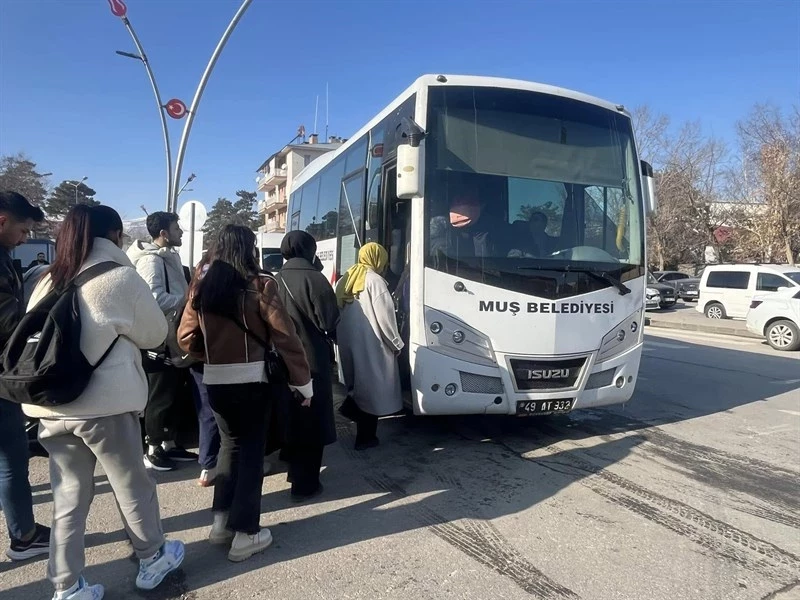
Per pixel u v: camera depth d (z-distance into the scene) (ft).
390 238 19.54
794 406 24.44
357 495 14.60
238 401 10.93
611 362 18.29
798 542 12.35
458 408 16.80
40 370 8.27
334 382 28.94
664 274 111.34
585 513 13.64
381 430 20.26
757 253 113.19
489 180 17.58
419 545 11.97
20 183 140.67
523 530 12.71
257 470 11.40
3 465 10.80
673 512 13.76
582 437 19.66
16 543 11.10
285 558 11.40
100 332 8.92
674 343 46.73
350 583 10.53
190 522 12.91
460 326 16.67
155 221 15.08
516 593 10.27
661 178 128.26
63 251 9.19
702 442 19.25
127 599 9.96
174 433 16.07
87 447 9.43
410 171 16.26
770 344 43.65
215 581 10.55
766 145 104.32
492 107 18.08
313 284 13.94
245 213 272.72
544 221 17.98
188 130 43.70
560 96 19.08
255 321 10.88
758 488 15.33
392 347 16.53
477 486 15.23
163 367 14.98
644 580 10.76
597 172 19.01
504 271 17.07
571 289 17.62
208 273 10.85
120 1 42.37
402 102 19.02
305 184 37.70
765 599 10.20
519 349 16.97
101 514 13.35
